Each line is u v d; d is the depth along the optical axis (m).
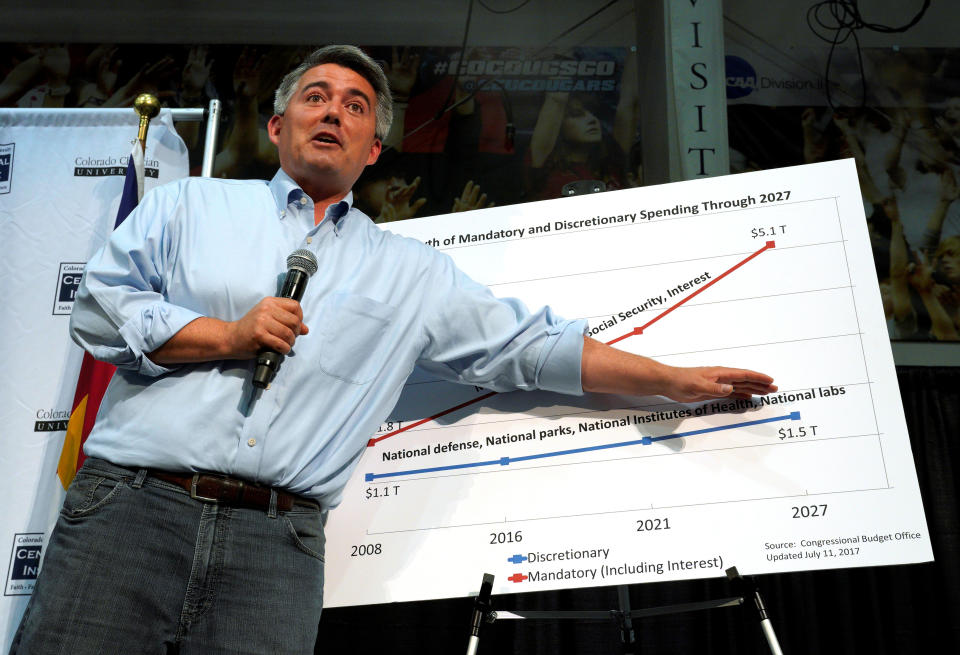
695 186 2.10
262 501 1.49
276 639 1.44
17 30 4.52
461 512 1.88
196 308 1.61
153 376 1.53
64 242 2.38
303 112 1.84
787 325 1.92
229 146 4.39
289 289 1.58
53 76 4.46
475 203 4.37
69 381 2.26
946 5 4.64
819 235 1.99
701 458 1.84
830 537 1.73
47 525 2.14
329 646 3.33
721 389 1.79
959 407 4.00
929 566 3.61
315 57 1.97
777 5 4.68
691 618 3.29
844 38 4.63
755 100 4.55
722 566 1.74
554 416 1.93
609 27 4.62
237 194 1.77
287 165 1.85
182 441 1.46
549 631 3.25
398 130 4.49
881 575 3.53
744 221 2.04
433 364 1.89
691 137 3.22
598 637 3.25
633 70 4.55
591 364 1.84
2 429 2.22
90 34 4.54
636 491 1.83
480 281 2.11
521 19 4.65
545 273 2.09
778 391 1.86
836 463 1.79
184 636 1.42
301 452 1.55
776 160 4.48
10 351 2.28
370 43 4.62
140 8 4.57
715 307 1.97
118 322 1.50
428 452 1.95
